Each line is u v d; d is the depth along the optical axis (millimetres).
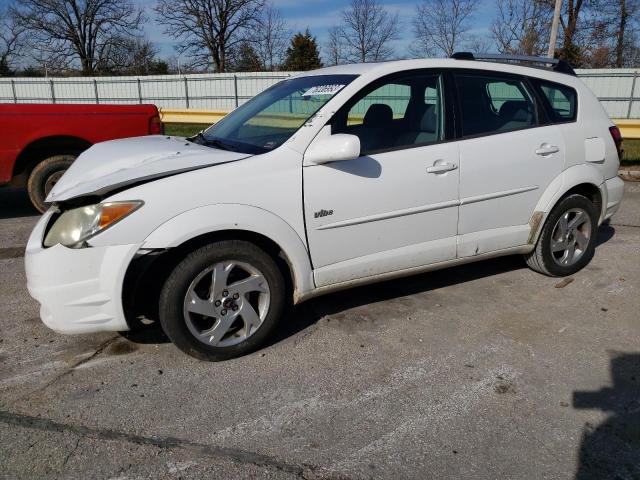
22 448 2512
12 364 3264
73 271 2910
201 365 3256
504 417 2752
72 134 6426
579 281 4555
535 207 4230
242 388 3016
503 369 3201
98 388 3012
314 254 3398
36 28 42688
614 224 6457
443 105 3816
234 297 3225
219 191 3072
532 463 2428
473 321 3824
